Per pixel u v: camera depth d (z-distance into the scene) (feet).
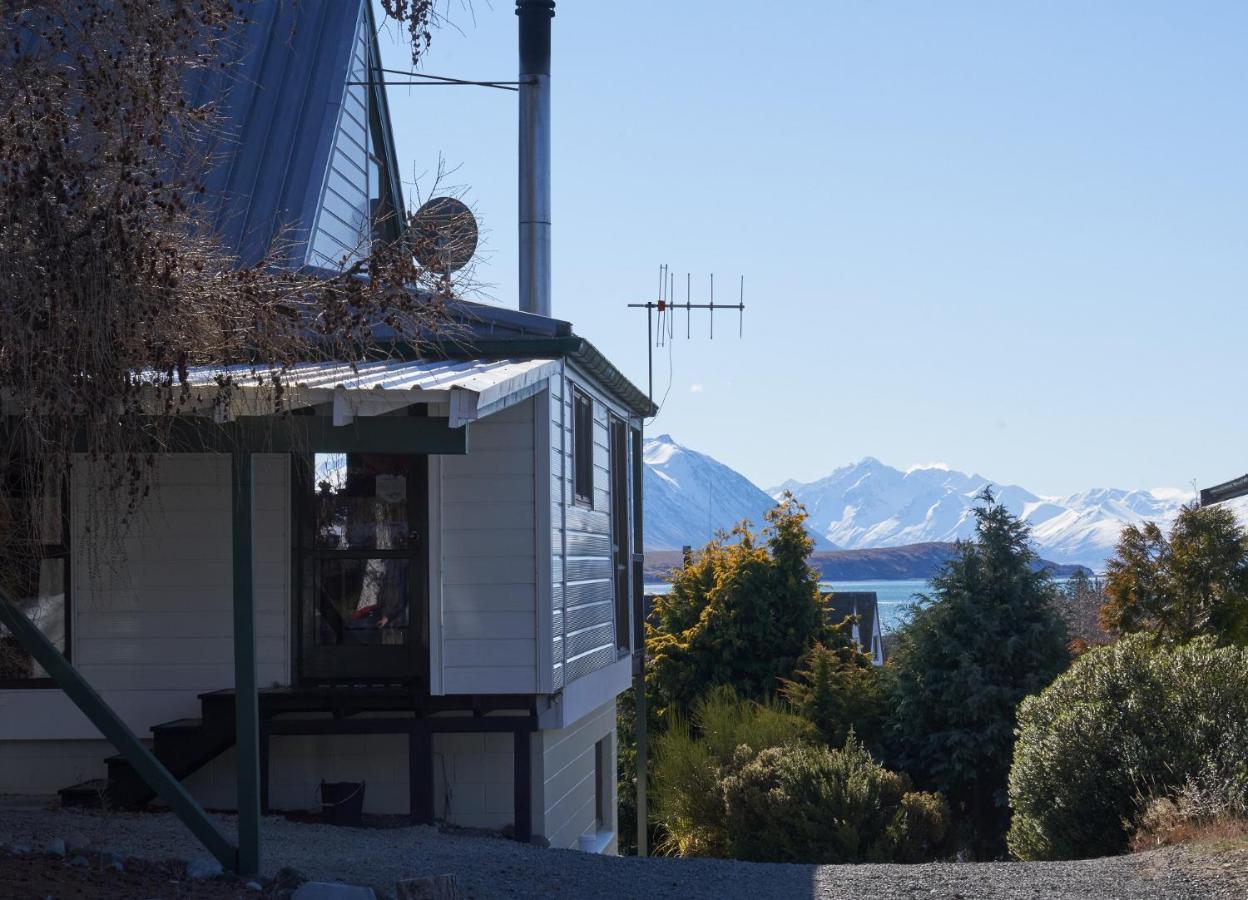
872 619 216.33
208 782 50.78
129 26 30.60
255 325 33.09
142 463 39.60
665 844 92.43
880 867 44.86
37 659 33.96
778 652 124.47
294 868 35.29
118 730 34.27
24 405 28.91
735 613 122.83
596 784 71.20
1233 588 86.84
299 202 57.77
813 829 71.61
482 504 50.29
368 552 51.01
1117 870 42.01
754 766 76.95
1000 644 110.63
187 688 50.34
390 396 35.29
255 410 34.01
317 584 51.03
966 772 109.09
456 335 50.06
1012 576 113.09
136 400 30.66
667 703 121.60
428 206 37.06
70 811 45.55
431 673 49.32
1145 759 52.60
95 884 31.58
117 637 50.42
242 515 34.78
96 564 40.60
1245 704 53.62
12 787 50.49
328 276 38.60
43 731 50.06
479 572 50.03
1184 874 40.09
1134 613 89.66
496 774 52.54
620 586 72.13
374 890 32.94
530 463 50.34
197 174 35.22
